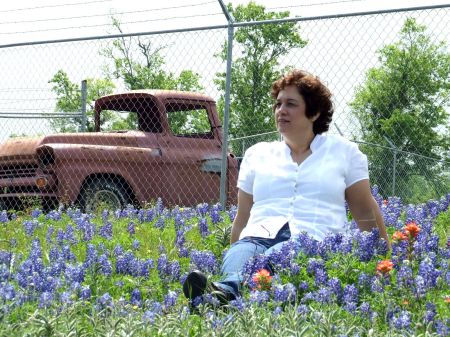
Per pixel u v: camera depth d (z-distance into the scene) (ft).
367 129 56.49
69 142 35.58
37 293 15.85
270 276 15.33
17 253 20.59
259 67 62.54
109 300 14.32
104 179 34.96
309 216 16.84
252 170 17.88
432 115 84.12
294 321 11.68
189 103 37.47
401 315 12.82
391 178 52.37
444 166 45.42
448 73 85.25
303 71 17.22
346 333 11.57
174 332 12.07
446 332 12.03
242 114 64.28
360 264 15.80
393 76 61.98
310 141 17.37
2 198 35.78
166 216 30.19
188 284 14.40
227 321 11.85
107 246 23.75
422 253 16.51
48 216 31.27
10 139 35.99
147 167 35.47
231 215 26.35
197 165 36.76
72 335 11.81
